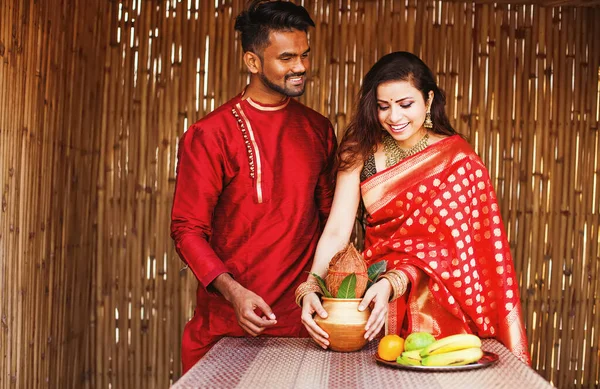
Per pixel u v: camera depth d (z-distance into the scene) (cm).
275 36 282
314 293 246
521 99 455
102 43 449
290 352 238
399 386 201
